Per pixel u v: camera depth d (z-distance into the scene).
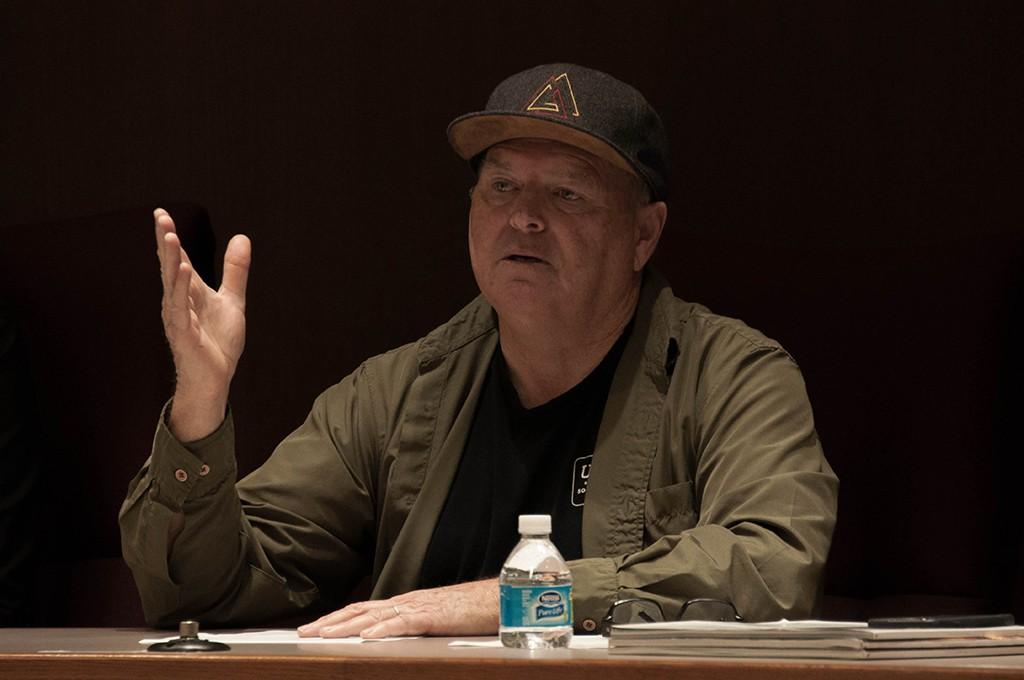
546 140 4.41
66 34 7.27
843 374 5.06
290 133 7.04
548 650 2.77
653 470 4.32
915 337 4.99
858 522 4.96
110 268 5.80
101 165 7.21
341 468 4.70
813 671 2.27
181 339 3.75
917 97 6.40
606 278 4.45
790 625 2.62
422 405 4.66
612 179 4.45
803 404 4.25
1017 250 4.95
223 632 3.85
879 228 6.43
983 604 4.79
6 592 5.56
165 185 7.13
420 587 4.49
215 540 4.02
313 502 4.64
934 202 6.36
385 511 4.61
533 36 6.81
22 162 7.30
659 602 3.58
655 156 4.55
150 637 3.53
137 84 7.19
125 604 5.56
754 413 4.18
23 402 5.71
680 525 4.23
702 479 4.19
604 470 4.33
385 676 2.46
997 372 4.89
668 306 4.55
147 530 3.93
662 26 6.67
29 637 3.59
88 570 5.67
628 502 4.29
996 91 6.30
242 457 6.92
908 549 4.89
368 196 6.95
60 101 7.27
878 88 6.45
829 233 6.49
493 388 4.68
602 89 4.45
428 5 6.93
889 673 2.23
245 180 7.07
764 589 3.59
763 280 5.19
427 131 6.91
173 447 3.87
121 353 5.72
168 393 5.69
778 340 5.12
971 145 6.33
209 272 5.86
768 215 6.54
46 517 5.78
